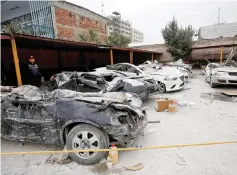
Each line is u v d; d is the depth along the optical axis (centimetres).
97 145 272
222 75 806
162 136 367
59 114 285
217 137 355
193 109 546
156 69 1019
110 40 2802
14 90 373
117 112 282
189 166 266
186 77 1097
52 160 293
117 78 631
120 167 267
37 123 299
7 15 2047
